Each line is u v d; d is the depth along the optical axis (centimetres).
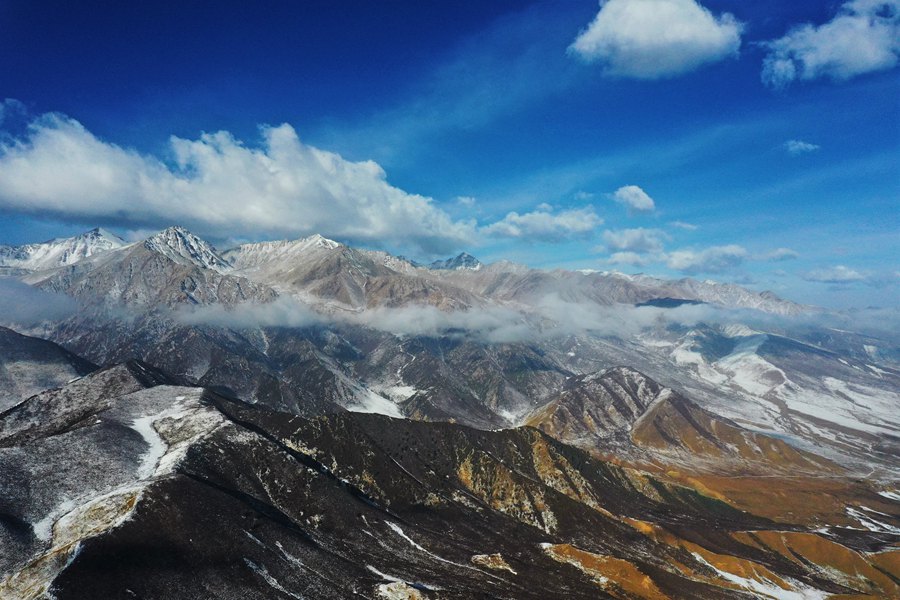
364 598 12875
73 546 10756
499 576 15788
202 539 12450
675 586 17450
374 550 16012
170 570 11200
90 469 15612
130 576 10562
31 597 9531
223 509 13838
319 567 13675
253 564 12588
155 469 16288
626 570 17462
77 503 14162
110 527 11569
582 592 15650
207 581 11431
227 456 17488
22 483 14200
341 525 16788
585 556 18288
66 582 9769
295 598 12106
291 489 17425
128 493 13325
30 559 11812
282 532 14388
